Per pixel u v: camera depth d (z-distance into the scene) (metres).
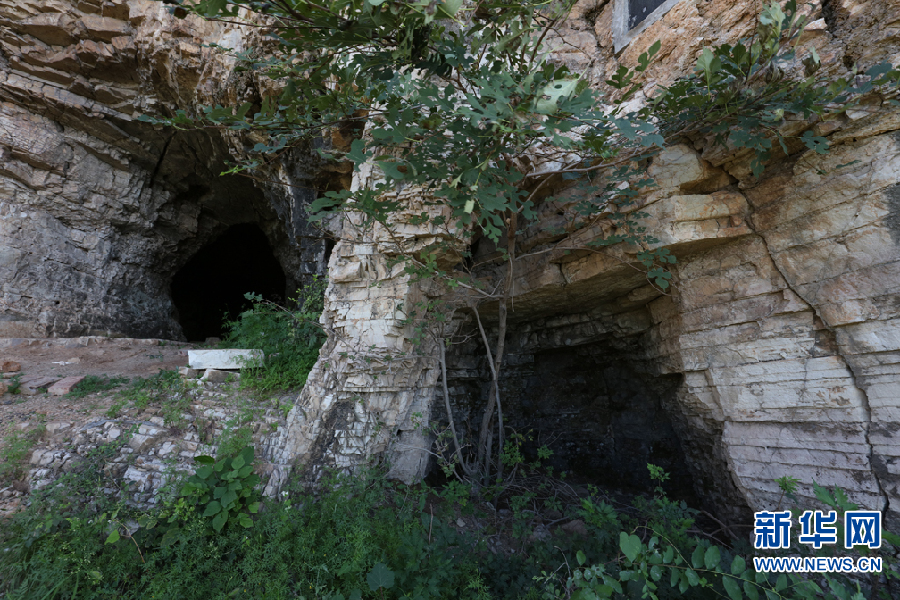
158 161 10.78
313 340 6.07
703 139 4.07
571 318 6.62
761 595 3.14
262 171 7.93
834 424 3.66
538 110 1.97
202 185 12.05
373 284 4.74
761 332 4.12
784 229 3.88
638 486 6.80
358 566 3.09
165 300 12.48
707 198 4.18
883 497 3.37
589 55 5.20
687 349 4.84
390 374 4.77
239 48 6.55
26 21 7.90
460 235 4.54
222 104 7.44
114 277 10.68
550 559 3.79
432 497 4.89
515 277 5.79
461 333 7.07
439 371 5.50
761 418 4.12
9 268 8.62
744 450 4.30
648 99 3.52
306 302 6.45
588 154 4.06
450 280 4.42
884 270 3.31
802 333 3.84
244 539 3.26
